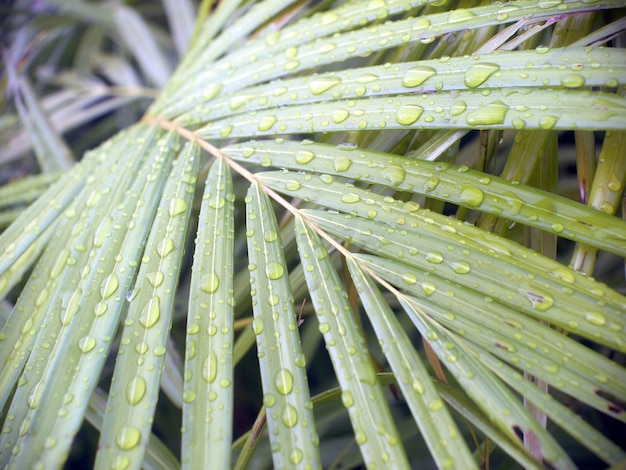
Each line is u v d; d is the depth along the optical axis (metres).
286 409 0.31
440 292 0.32
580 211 0.31
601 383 0.29
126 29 0.78
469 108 0.33
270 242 0.35
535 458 0.30
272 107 0.39
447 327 0.31
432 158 0.35
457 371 0.30
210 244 0.35
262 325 0.33
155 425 0.60
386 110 0.35
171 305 0.33
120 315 0.33
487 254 0.32
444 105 0.34
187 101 0.44
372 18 0.39
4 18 0.82
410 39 0.37
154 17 0.95
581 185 0.35
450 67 0.34
